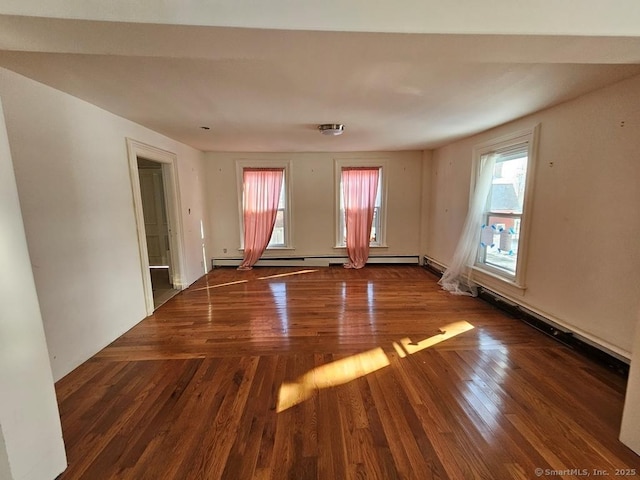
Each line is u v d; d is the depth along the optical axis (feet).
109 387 7.11
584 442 5.36
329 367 7.84
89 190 8.70
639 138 6.86
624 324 7.29
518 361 8.03
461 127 12.05
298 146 16.53
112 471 4.89
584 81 7.24
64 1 3.59
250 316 11.36
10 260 4.14
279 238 19.74
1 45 4.29
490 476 4.73
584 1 4.03
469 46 4.42
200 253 17.34
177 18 3.74
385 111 9.83
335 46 4.40
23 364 4.31
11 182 4.18
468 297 13.39
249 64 6.31
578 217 8.48
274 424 5.87
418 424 5.83
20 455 4.26
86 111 8.64
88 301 8.53
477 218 13.44
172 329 10.30
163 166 14.10
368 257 19.81
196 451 5.27
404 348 8.80
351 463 4.99
